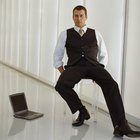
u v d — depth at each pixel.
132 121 3.79
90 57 3.60
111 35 4.14
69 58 3.66
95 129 3.59
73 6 5.22
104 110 4.43
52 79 6.35
